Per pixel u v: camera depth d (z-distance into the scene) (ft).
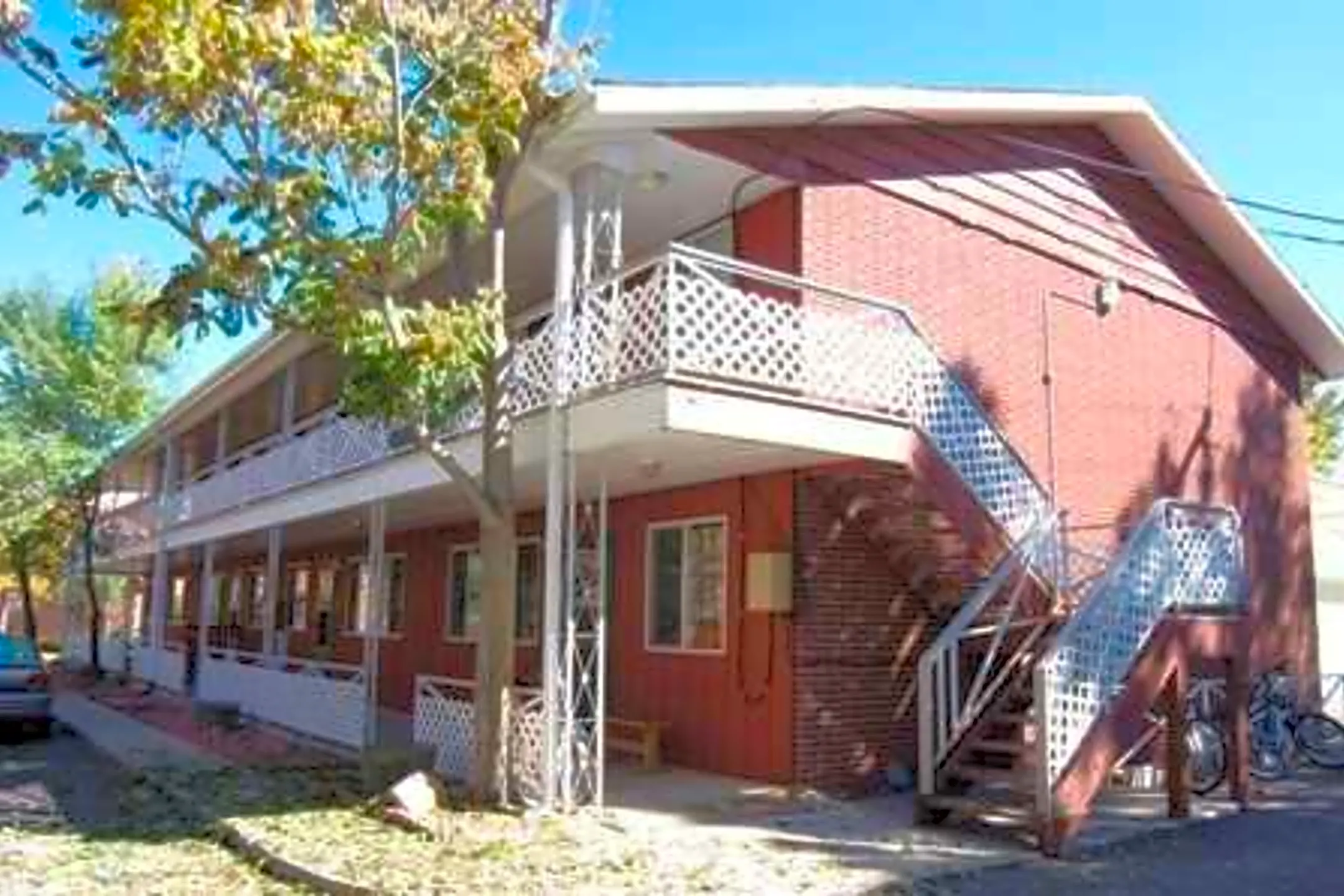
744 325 34.12
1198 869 30.07
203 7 27.12
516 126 33.14
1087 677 33.47
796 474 41.19
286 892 27.71
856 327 36.65
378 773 39.99
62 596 148.25
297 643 93.30
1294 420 59.00
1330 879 29.01
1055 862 30.58
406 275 33.73
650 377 32.73
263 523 68.23
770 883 27.50
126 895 27.58
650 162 39.88
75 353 102.58
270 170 31.48
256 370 72.13
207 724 62.39
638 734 46.37
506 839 31.53
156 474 117.70
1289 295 56.90
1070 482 48.55
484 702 36.76
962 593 41.88
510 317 57.47
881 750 41.70
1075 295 50.03
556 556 36.14
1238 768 39.01
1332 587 75.87
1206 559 38.19
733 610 43.39
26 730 62.23
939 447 37.65
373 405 32.99
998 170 47.85
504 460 37.22
